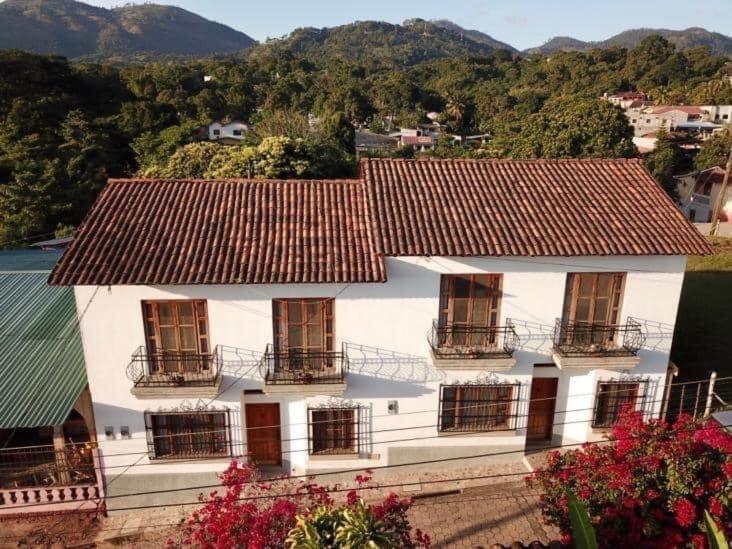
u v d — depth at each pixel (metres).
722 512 9.13
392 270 13.81
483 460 15.75
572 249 13.65
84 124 51.72
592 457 10.57
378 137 85.06
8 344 15.11
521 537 13.65
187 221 14.70
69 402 13.24
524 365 14.94
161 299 13.38
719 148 53.78
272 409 14.95
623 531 9.67
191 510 14.80
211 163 38.59
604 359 14.36
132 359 13.62
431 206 15.08
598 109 39.09
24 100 52.53
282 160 38.62
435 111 113.81
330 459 15.14
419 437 15.29
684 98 96.88
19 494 14.25
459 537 13.68
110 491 14.65
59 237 33.12
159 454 14.67
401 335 14.32
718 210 39.09
